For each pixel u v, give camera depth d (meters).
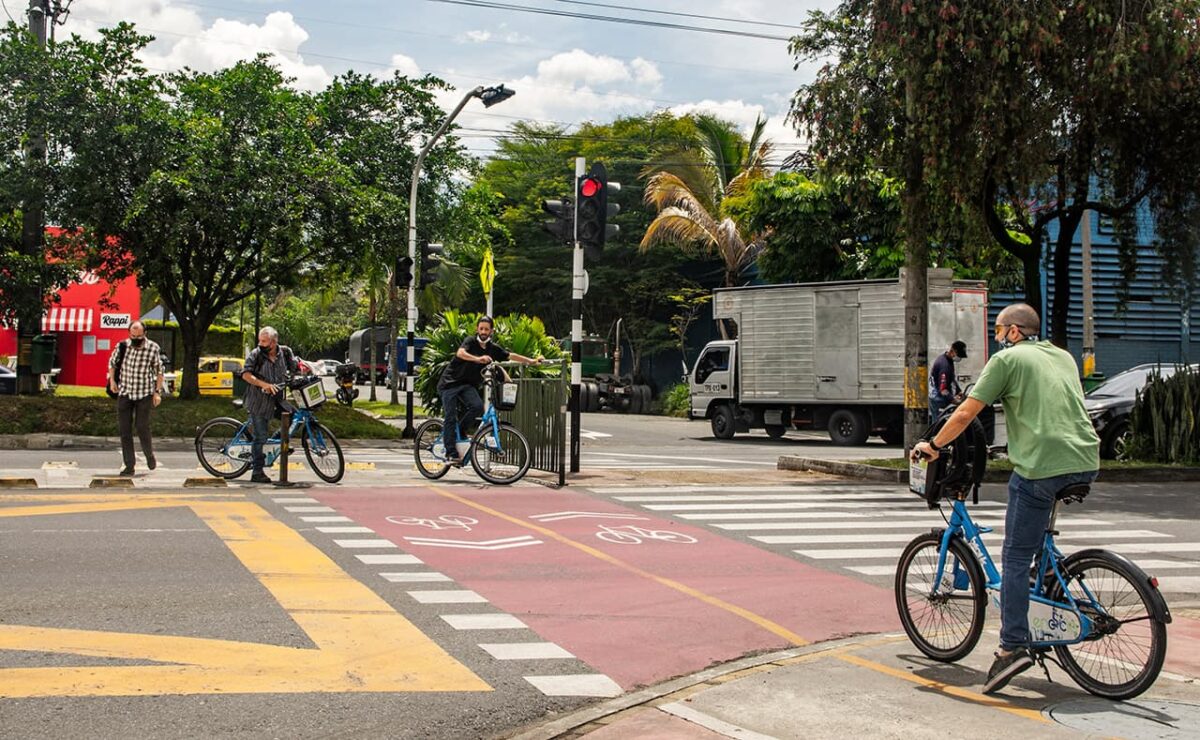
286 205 23.67
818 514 12.53
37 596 7.56
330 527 10.79
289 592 7.90
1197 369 18.69
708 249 41.16
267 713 5.35
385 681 5.95
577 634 7.08
